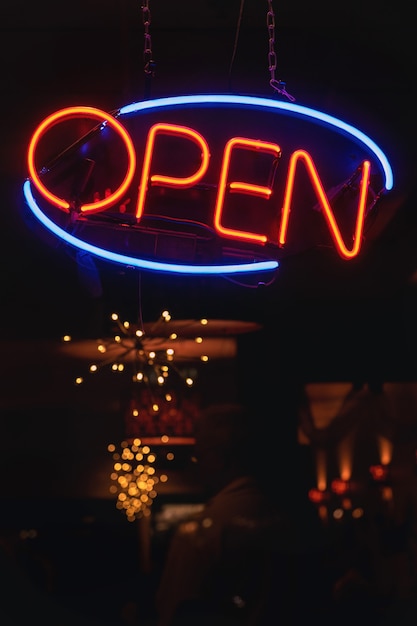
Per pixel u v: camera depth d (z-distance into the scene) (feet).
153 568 9.37
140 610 9.24
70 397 9.99
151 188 7.73
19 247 10.19
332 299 10.21
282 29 9.65
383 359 10.13
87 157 7.60
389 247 10.34
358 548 9.36
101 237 7.90
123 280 10.15
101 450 9.86
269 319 10.16
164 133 7.56
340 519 9.46
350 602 9.14
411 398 10.02
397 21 9.53
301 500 9.48
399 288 10.27
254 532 9.16
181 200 7.80
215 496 9.39
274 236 7.91
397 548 9.41
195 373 10.03
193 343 10.07
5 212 10.14
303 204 7.97
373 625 9.19
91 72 9.96
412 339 10.13
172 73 9.96
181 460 9.79
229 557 9.08
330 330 10.17
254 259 7.97
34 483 9.72
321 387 10.04
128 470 9.77
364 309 10.25
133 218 7.65
